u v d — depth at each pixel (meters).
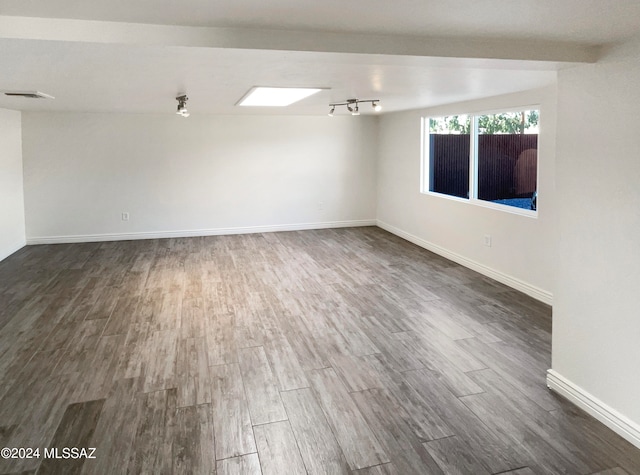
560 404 2.83
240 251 7.09
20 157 7.25
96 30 1.93
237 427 2.63
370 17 1.93
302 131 8.50
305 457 2.37
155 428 2.62
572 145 2.72
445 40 2.29
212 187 8.19
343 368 3.34
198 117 7.96
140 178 7.84
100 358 3.51
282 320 4.29
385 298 4.89
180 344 3.77
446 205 6.54
